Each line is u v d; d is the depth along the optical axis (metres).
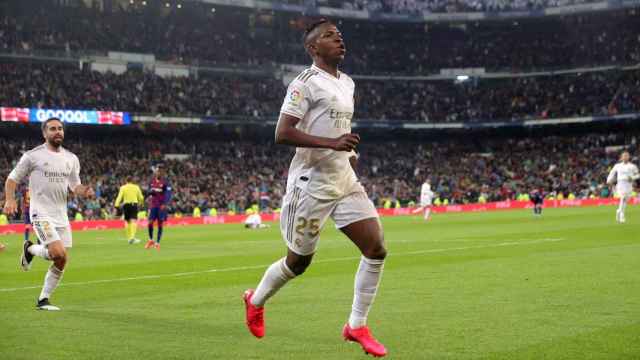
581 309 8.20
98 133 58.88
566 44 70.31
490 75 71.12
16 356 6.25
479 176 64.38
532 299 9.02
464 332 7.02
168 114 57.72
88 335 7.20
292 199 6.15
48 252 8.99
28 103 51.81
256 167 60.81
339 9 68.06
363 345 6.07
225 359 6.07
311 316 8.16
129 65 61.25
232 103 62.44
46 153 9.32
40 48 55.59
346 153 6.12
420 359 5.93
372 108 68.81
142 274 13.41
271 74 66.06
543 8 69.00
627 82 67.44
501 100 69.75
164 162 56.66
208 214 48.34
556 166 64.38
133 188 24.22
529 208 51.50
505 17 69.94
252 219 34.97
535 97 69.38
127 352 6.38
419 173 65.06
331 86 5.98
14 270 14.65
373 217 6.09
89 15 60.12
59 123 9.41
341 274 12.50
